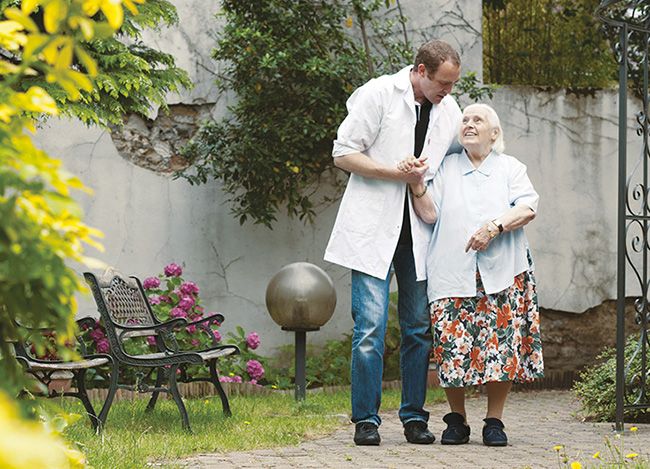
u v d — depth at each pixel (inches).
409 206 217.5
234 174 367.2
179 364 242.5
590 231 407.2
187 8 376.2
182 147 373.4
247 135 362.0
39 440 35.2
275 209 382.3
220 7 378.3
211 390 331.6
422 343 219.3
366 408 216.1
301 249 384.5
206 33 378.3
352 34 390.3
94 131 362.3
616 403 240.4
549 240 403.2
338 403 306.0
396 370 367.6
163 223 370.9
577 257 405.4
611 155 410.3
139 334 258.7
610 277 408.5
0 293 56.8
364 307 215.6
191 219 374.3
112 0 56.2
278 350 378.6
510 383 216.1
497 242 211.2
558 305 402.0
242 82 369.7
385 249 215.8
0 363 60.7
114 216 363.9
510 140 402.0
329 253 218.4
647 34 250.5
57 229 56.3
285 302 308.7
